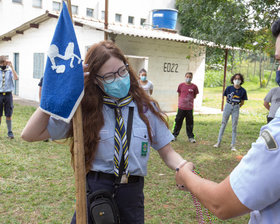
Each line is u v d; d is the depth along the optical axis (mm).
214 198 1052
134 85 1822
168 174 4887
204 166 5441
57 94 1459
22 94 14734
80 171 1511
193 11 6953
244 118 11516
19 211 3436
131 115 1733
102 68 1642
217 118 11133
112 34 9531
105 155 1674
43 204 3625
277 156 880
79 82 1476
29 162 5047
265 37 6445
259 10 5961
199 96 13086
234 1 6184
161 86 11672
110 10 19469
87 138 1651
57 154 5582
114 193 1681
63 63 1462
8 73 6312
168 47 11562
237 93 6480
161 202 3863
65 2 1478
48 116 1562
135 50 10688
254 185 916
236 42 6359
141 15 20844
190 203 3861
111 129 1684
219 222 3416
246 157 973
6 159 5090
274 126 934
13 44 15391
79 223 1526
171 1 21438
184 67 12211
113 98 1726
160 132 1863
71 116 1467
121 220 1711
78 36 10953
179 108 7234
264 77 22922
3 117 8867
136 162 1710
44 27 12469
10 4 16875
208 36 6730
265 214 967
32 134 1564
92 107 1666
